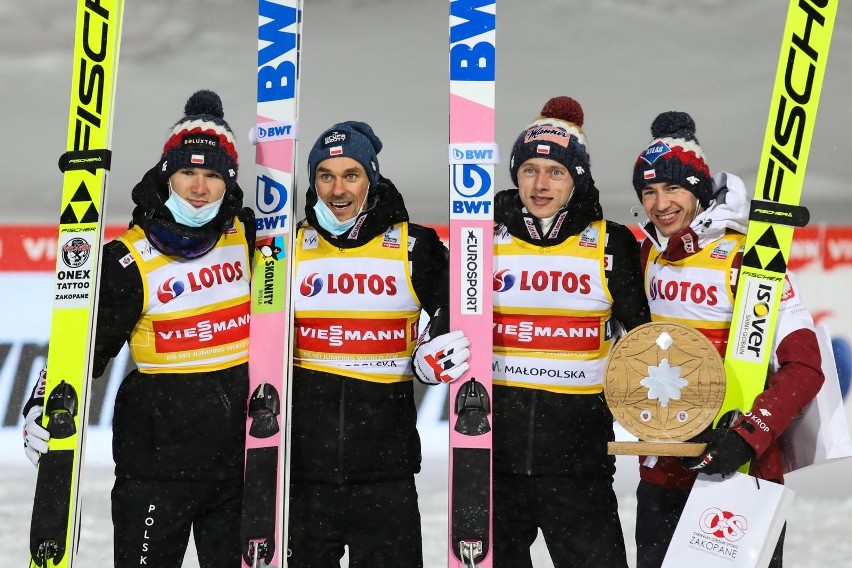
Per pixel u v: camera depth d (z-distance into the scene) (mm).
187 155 13547
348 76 47094
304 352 14234
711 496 13383
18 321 29328
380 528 13969
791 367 13469
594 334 14031
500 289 14133
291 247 14180
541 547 20734
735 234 14008
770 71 46844
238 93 47125
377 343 14070
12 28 48312
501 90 46125
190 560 19875
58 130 45000
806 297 30484
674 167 13703
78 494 13945
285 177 14641
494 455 14078
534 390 13953
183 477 13797
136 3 49094
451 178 14312
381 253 14109
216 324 14055
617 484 24500
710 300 13852
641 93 46062
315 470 13984
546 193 13734
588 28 48344
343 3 49406
